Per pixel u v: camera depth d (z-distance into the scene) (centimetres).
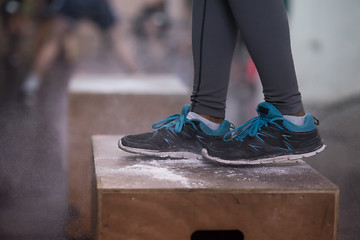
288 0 881
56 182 394
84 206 361
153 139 253
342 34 882
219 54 249
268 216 215
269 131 248
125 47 895
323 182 224
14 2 1008
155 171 234
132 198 208
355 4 877
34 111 613
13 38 1004
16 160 431
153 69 918
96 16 880
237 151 244
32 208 356
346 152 448
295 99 247
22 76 826
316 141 253
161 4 1104
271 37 233
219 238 263
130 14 1104
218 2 245
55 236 325
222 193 212
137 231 210
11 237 319
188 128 254
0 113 593
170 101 437
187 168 242
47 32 970
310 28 885
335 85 696
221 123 258
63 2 891
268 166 250
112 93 427
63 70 874
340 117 537
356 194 380
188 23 1102
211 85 253
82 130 424
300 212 216
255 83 755
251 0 229
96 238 216
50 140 496
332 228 218
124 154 265
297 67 802
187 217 212
